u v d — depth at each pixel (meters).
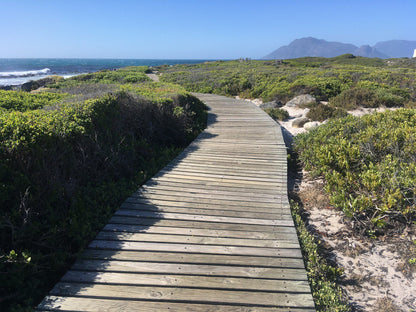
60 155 3.75
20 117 3.89
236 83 23.48
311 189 5.52
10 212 2.90
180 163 6.31
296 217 4.18
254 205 4.40
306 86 16.41
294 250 3.32
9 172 3.01
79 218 3.58
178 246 3.28
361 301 2.89
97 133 5.06
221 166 6.16
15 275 2.59
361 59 54.09
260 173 5.78
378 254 3.59
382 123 7.03
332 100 13.98
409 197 4.20
